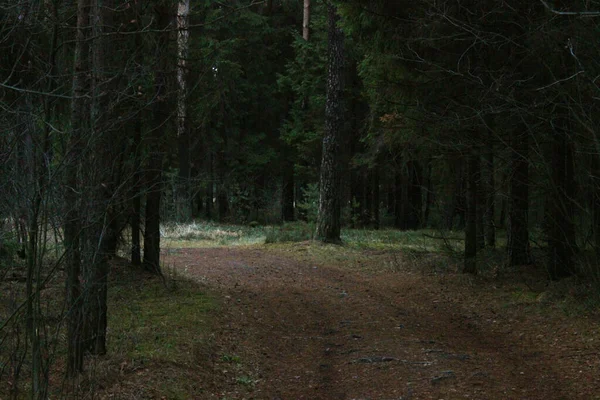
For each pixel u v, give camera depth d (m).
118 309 8.99
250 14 29.64
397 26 12.59
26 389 5.18
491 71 11.00
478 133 12.34
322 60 28.22
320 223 20.39
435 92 12.92
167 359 6.68
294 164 33.72
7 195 4.33
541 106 10.56
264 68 33.50
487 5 11.43
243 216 31.73
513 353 7.87
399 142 15.55
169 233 23.31
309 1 28.92
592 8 8.87
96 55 6.04
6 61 5.91
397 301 11.69
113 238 11.66
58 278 8.23
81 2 6.07
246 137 33.34
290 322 9.92
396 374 6.89
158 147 11.45
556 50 10.12
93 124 4.99
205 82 12.44
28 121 4.26
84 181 5.08
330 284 13.50
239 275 13.95
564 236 11.15
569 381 6.50
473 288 12.05
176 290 10.84
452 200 17.14
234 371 7.13
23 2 4.68
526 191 13.23
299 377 7.06
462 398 6.01
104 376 5.80
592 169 10.37
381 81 13.70
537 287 11.38
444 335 9.07
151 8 10.82
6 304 6.62
